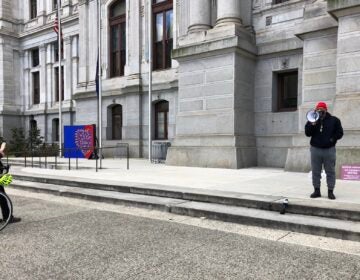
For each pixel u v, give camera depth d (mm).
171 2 20734
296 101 15461
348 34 11586
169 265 4668
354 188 8859
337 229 5816
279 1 15789
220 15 15719
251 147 15430
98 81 18797
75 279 4242
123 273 4414
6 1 34125
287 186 9250
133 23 22203
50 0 31969
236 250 5250
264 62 15781
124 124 22656
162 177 11492
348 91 11539
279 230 6324
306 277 4273
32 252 5188
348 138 11094
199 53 15508
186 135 16125
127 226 6629
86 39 25219
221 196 7859
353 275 4324
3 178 6355
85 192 9750
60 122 24172
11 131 34125
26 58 34781
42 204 8859
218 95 15172
